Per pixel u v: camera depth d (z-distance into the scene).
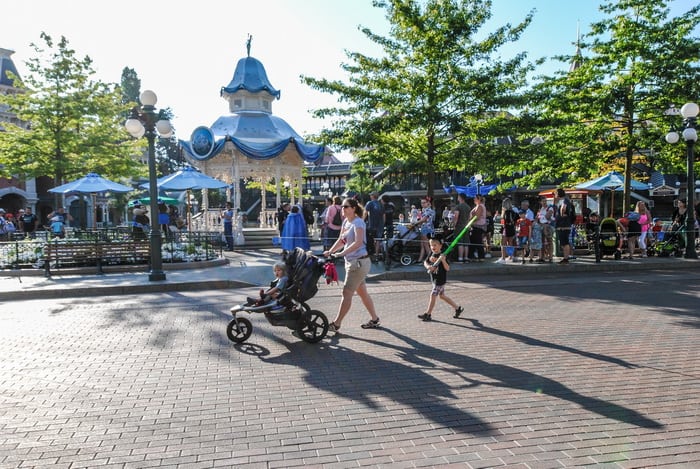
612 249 13.57
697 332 6.39
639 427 3.68
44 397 4.39
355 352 5.71
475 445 3.43
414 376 4.86
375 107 14.72
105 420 3.90
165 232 17.25
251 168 22.02
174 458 3.29
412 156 15.14
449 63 14.65
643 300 8.55
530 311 7.78
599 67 16.81
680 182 31.53
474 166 15.35
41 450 3.40
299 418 3.91
